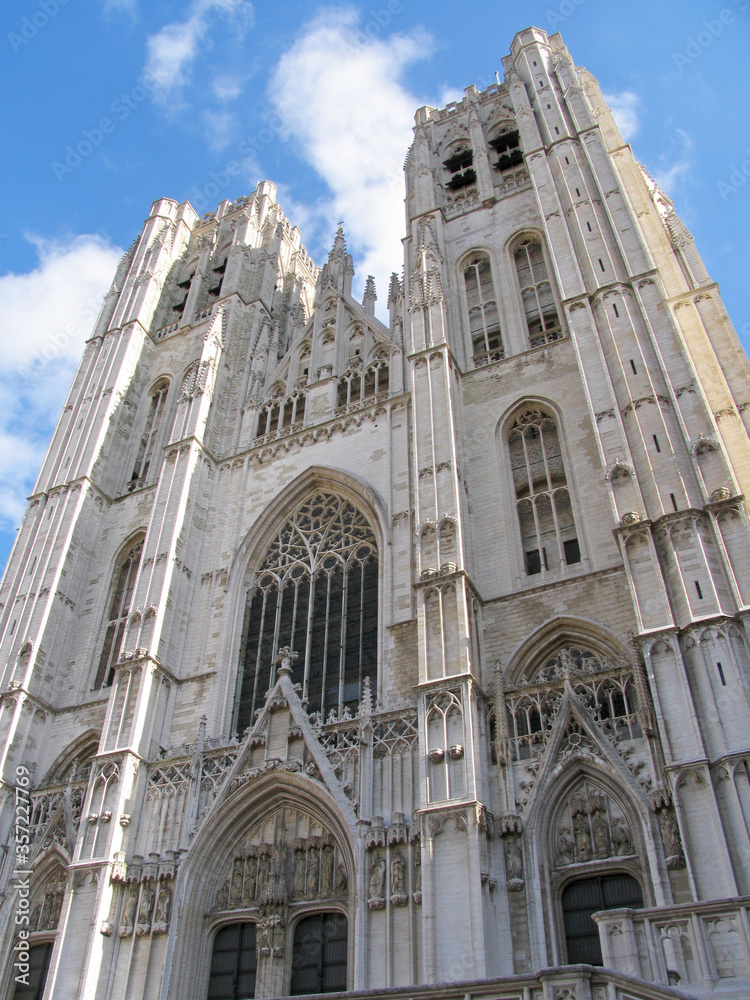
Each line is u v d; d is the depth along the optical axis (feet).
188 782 115.44
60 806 124.36
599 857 89.81
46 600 152.46
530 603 115.34
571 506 125.90
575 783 95.45
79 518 168.04
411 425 147.95
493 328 160.86
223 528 153.69
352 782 104.53
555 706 100.73
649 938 65.41
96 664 150.71
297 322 198.08
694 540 98.27
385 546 132.57
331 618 132.87
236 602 142.00
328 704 121.80
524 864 90.84
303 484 151.94
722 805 80.69
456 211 189.37
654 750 91.50
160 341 214.90
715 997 60.08
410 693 112.57
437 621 109.50
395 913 91.50
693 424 109.40
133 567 164.45
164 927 103.19
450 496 121.80
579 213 150.51
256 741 114.11
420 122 226.17
